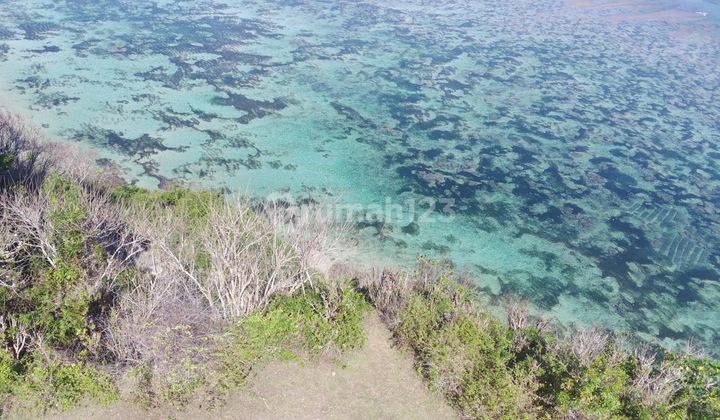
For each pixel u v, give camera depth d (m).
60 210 20.42
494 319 23.88
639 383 18.78
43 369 16.16
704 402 18.19
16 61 47.12
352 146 40.81
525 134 44.69
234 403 17.67
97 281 18.50
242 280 19.44
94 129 38.84
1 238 18.31
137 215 23.42
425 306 21.88
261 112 43.75
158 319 17.67
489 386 18.45
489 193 37.38
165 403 17.11
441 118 45.75
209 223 22.39
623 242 34.28
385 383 19.47
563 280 30.86
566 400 17.52
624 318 28.91
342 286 22.12
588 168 41.19
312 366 19.53
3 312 17.23
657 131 46.91
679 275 32.12
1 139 25.84
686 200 38.69
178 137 39.25
